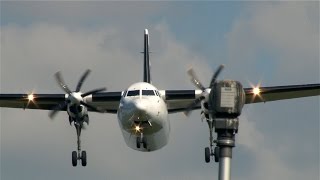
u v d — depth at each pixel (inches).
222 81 2086.6
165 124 5103.3
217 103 2059.5
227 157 2028.8
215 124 2058.3
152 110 4842.5
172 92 5615.2
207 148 5526.6
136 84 5128.0
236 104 2053.4
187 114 5378.9
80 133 5639.8
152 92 5054.1
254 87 5679.1
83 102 5452.8
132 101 4889.3
